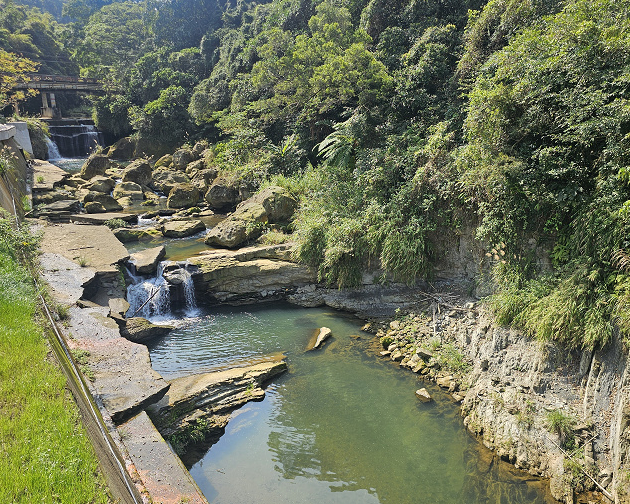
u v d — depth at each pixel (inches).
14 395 216.7
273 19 1322.6
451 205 474.6
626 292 273.1
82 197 856.3
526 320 335.0
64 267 474.9
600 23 361.1
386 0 823.1
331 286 548.1
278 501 261.0
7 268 369.4
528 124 386.0
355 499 263.4
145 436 255.4
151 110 1454.2
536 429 290.5
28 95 1664.6
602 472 259.0
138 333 441.1
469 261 478.6
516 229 387.5
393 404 350.9
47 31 2311.8
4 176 645.9
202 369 392.5
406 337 440.8
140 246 664.4
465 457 297.3
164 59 1763.0
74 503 164.7
